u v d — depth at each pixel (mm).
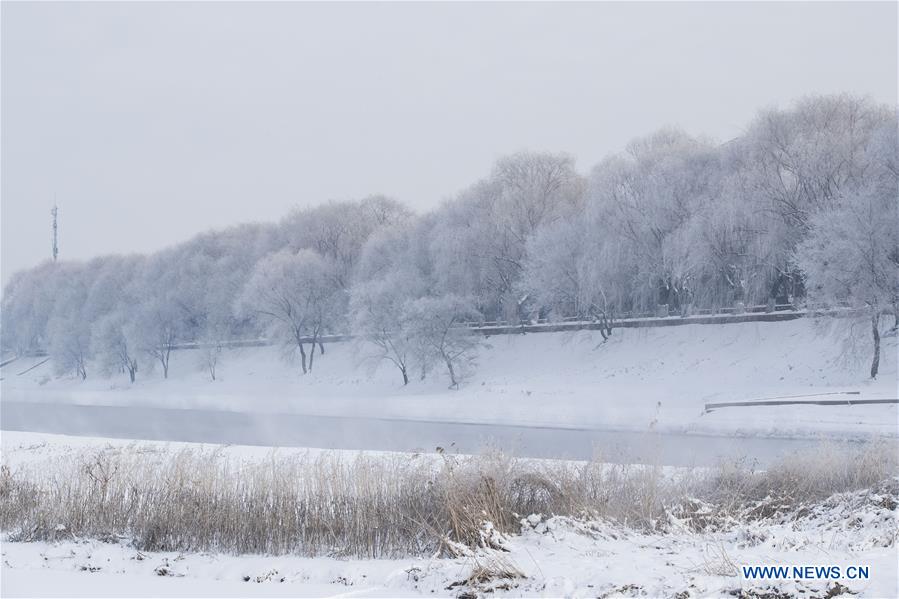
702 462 21828
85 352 106312
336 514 13695
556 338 69125
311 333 91625
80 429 48469
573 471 14289
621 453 16219
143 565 12172
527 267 69688
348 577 10789
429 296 71750
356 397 70562
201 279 99625
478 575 9500
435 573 10109
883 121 56906
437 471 14617
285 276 83875
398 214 100812
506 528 12164
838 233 47719
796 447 30453
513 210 75750
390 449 34312
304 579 10984
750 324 57875
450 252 72000
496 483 13000
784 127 57594
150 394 85625
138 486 15422
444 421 51969
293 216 103750
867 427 35281
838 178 54000
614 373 59844
